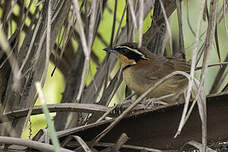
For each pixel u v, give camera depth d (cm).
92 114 866
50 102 1282
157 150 699
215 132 684
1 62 836
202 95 622
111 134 733
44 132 727
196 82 654
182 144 704
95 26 814
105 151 721
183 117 579
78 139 685
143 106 851
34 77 807
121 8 1245
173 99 1002
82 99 948
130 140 727
